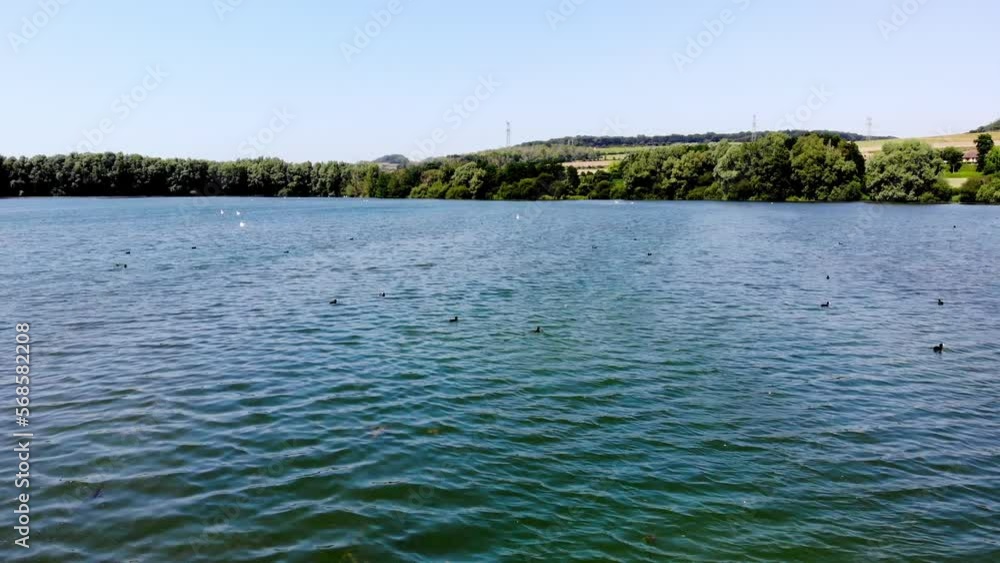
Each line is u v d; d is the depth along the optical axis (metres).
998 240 68.12
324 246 63.97
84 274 44.16
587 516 13.32
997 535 12.88
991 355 25.42
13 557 11.39
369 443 16.52
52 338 26.66
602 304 34.50
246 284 40.44
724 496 14.23
